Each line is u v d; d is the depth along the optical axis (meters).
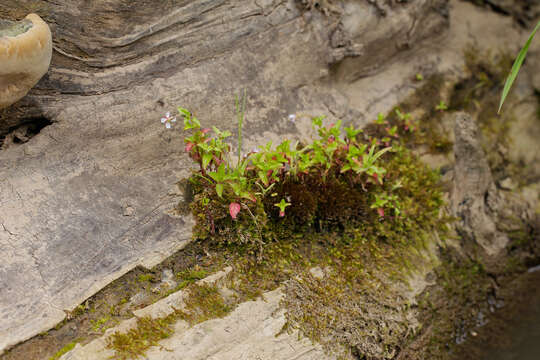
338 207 0.81
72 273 0.74
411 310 0.80
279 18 0.84
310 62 0.86
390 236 0.83
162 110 0.80
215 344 0.73
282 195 0.79
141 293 0.75
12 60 0.70
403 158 0.87
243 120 0.83
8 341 0.71
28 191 0.75
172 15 0.79
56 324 0.72
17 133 0.77
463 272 0.86
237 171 0.76
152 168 0.79
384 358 0.77
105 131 0.78
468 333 0.84
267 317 0.75
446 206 0.87
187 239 0.77
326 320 0.76
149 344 0.72
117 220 0.76
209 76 0.82
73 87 0.77
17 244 0.74
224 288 0.76
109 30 0.77
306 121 0.85
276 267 0.78
